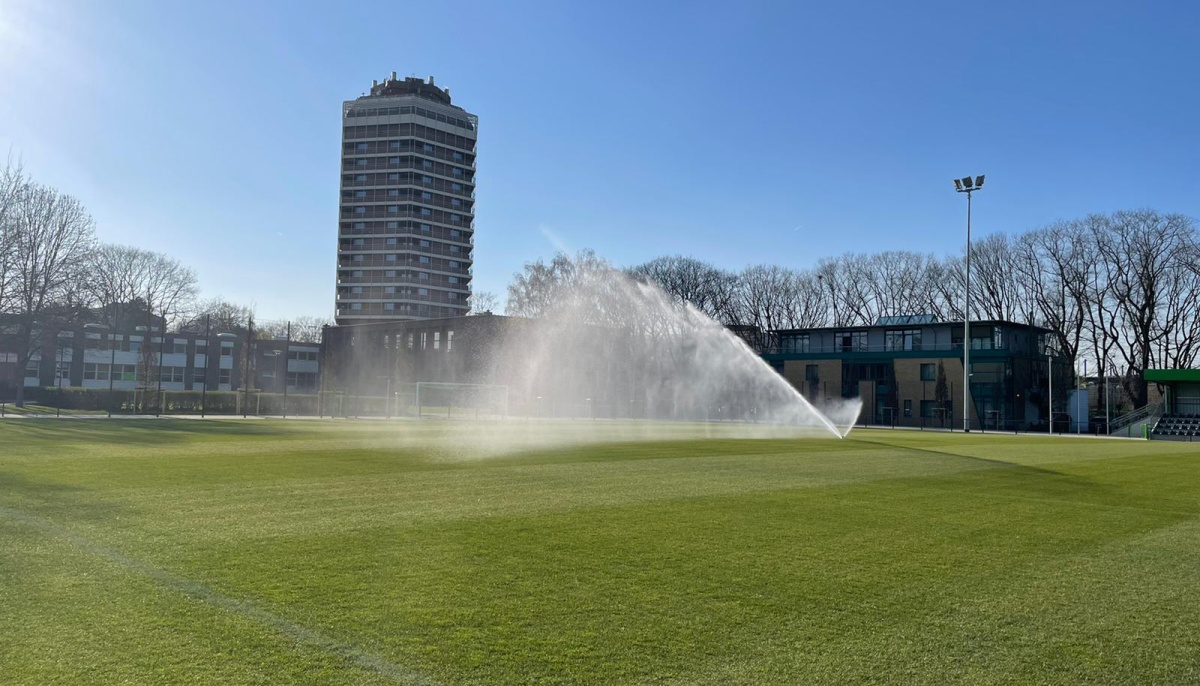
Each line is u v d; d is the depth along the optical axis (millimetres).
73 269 52250
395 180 110562
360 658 5043
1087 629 6027
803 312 92312
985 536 9977
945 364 67750
